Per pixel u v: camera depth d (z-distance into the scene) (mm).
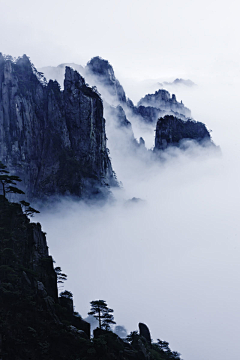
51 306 101000
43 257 116500
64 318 104125
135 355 104188
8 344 87750
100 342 98000
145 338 122562
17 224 116688
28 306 96875
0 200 123062
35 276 106125
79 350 95375
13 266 104375
